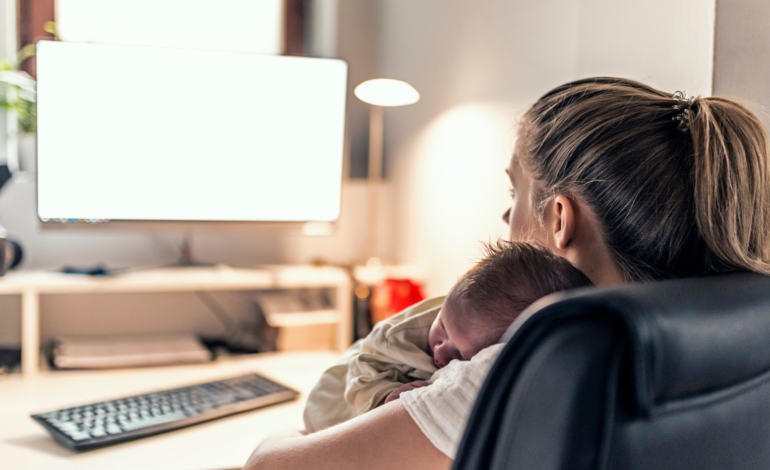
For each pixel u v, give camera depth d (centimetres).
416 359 68
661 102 59
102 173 136
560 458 28
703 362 31
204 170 144
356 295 158
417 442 47
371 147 195
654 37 95
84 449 82
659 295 31
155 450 84
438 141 162
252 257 177
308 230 155
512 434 29
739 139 55
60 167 133
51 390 114
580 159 61
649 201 57
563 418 28
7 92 154
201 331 168
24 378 123
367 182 191
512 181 73
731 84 79
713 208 54
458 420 46
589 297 29
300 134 150
